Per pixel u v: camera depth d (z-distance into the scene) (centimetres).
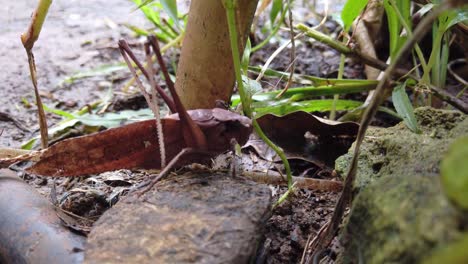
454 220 16
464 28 31
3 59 44
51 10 54
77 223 23
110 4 55
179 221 21
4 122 37
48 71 43
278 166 30
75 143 24
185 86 27
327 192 28
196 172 24
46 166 24
